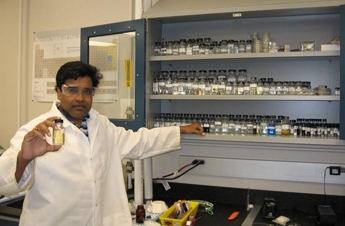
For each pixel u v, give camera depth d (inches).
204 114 93.5
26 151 44.5
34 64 121.3
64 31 116.6
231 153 88.4
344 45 70.1
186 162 92.2
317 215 76.5
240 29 93.0
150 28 87.7
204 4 82.2
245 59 91.0
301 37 88.2
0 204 83.5
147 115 85.4
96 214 58.9
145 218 71.1
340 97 71.0
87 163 58.4
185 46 88.1
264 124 84.8
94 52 91.1
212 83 83.7
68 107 57.1
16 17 124.6
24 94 123.4
